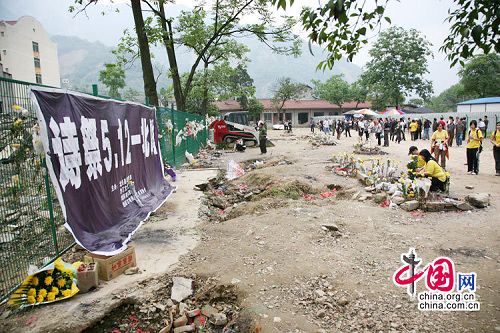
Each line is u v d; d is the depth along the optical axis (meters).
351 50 4.05
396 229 6.14
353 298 4.01
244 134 21.88
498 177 10.91
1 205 4.16
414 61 47.31
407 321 3.59
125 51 18.58
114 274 4.51
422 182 7.35
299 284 4.32
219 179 12.22
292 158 15.67
